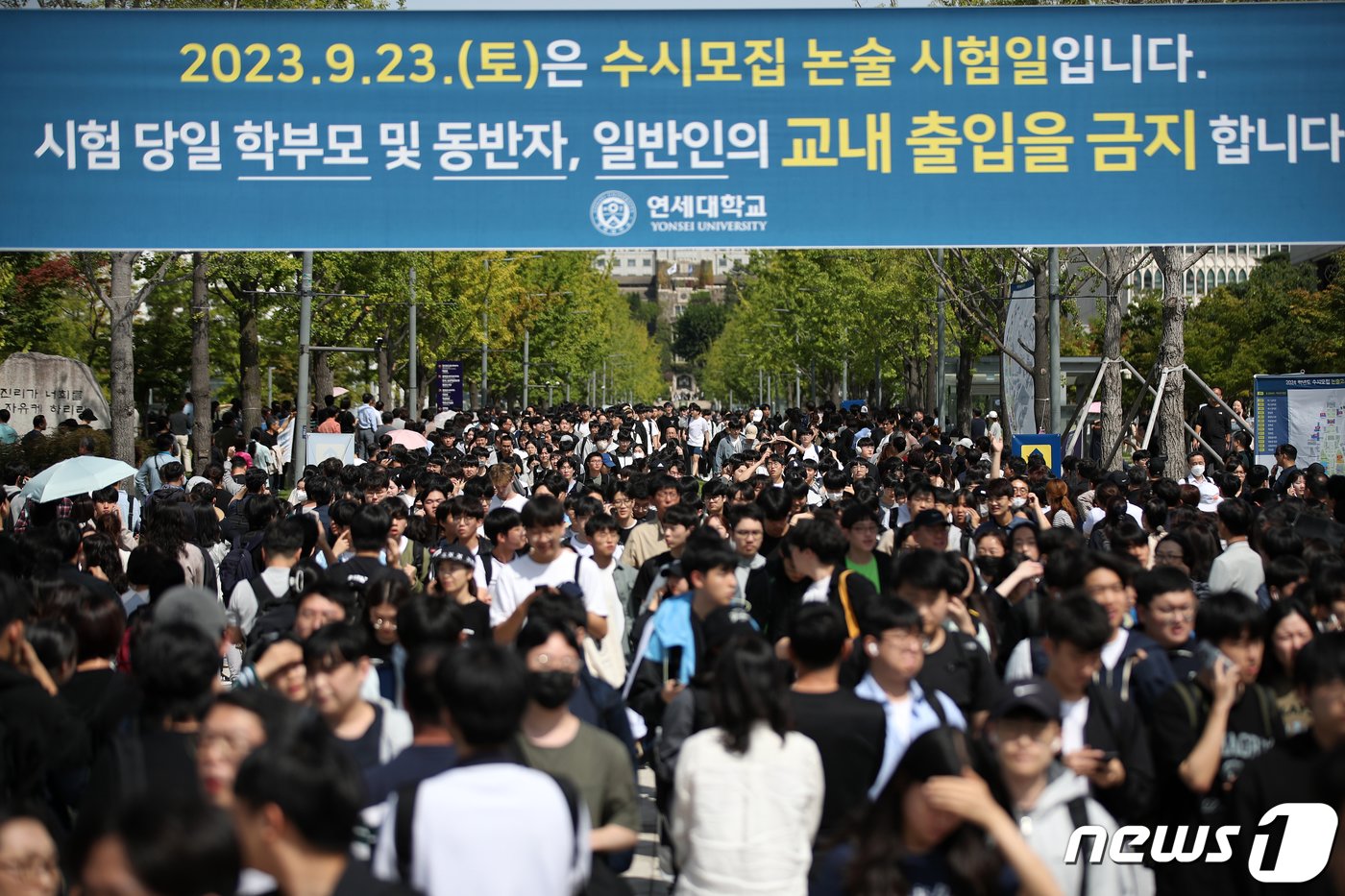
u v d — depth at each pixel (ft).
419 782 25.91
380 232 77.41
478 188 77.56
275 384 379.96
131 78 77.25
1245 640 35.47
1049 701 28.22
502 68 77.30
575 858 26.22
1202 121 78.13
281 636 39.55
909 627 34.06
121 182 77.20
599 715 37.70
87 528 67.10
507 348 376.89
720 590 42.22
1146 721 37.88
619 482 74.33
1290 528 54.85
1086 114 77.82
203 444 182.39
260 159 77.25
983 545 56.44
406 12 77.25
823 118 77.46
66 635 38.73
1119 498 72.23
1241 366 328.29
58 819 34.06
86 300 317.63
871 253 262.06
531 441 150.30
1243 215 78.28
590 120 77.51
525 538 52.85
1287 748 30.68
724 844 29.84
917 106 77.66
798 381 476.95
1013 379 163.32
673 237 77.61
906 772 25.41
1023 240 77.97
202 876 19.12
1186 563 54.95
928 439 151.84
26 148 76.95
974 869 24.56
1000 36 77.61
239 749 27.89
